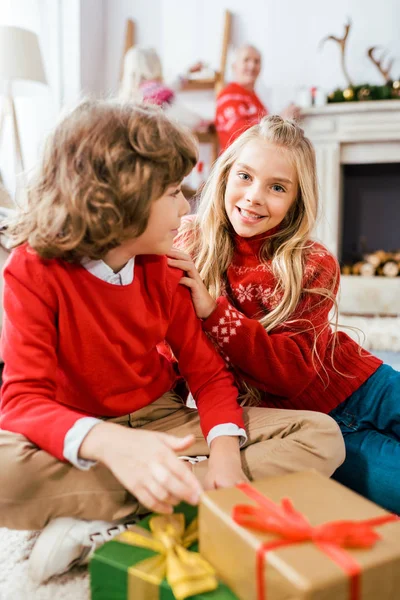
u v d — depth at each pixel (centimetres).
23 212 76
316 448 82
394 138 316
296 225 106
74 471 72
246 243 107
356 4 334
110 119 69
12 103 259
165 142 71
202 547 59
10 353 73
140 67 305
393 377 106
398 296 311
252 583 51
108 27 366
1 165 289
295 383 97
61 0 326
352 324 253
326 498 59
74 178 68
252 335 92
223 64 345
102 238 69
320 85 343
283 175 98
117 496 73
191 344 88
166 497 60
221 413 80
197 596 55
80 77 332
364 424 104
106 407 82
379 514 56
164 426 90
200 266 108
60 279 74
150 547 62
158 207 72
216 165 108
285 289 100
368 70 337
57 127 71
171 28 359
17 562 76
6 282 75
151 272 83
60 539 71
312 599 45
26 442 72
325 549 50
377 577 48
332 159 324
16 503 71
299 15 342
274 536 52
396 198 351
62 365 79
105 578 60
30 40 253
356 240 359
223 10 350
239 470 73
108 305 77
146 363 87
